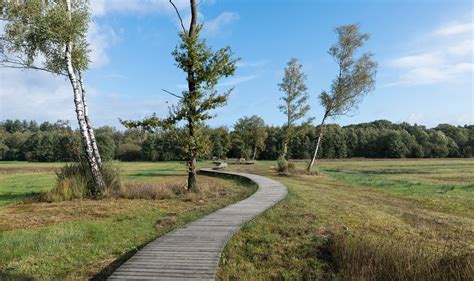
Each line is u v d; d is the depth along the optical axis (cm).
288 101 4125
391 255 853
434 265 812
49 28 1645
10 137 9338
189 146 1897
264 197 1695
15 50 1725
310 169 3800
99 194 1762
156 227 1165
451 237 1125
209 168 4831
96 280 764
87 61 1923
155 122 1858
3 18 1655
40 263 831
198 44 1873
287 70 4100
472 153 9662
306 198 1697
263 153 9344
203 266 753
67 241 977
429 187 2497
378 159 8938
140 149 9150
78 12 1766
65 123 8556
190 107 1864
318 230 1088
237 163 6744
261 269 849
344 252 882
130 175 3725
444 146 9575
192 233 1016
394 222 1288
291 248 955
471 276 764
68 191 1730
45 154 8369
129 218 1285
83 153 2000
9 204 1631
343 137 9725
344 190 2234
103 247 950
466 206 1675
